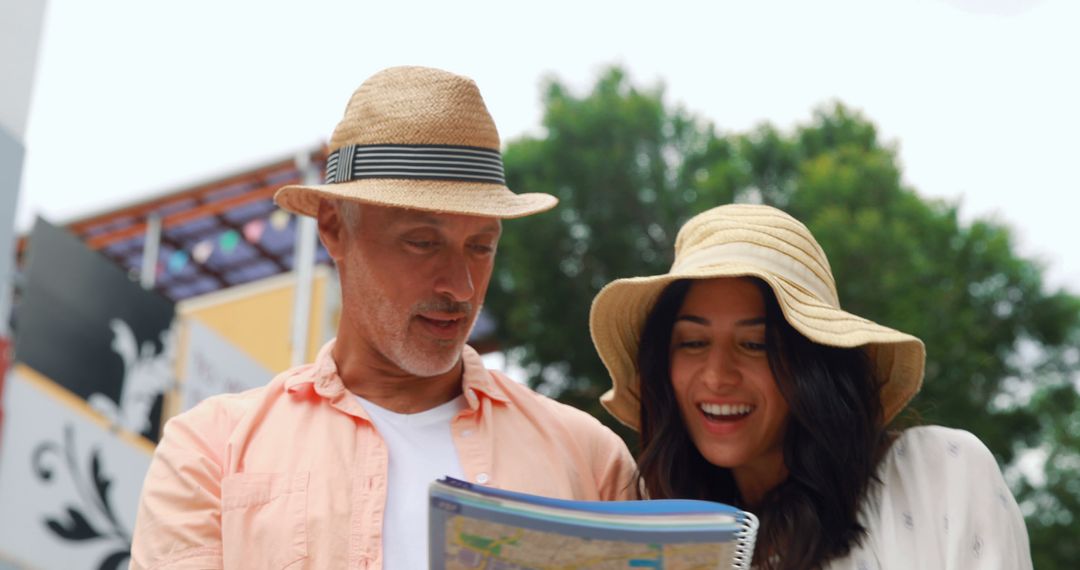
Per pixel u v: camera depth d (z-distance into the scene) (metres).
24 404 7.27
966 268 12.91
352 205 3.01
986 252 12.93
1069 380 13.41
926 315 12.06
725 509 2.38
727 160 13.82
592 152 13.52
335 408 2.98
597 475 3.18
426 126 2.96
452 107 2.99
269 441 2.92
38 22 6.93
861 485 2.90
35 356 7.52
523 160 13.84
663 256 13.14
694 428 3.07
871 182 12.85
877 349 3.11
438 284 2.93
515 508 2.27
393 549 2.82
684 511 2.31
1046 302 12.95
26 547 7.09
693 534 2.26
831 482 2.92
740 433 3.02
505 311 13.27
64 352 7.75
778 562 2.91
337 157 3.06
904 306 11.73
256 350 10.87
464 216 2.95
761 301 3.01
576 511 2.28
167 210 11.52
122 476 7.98
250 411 2.98
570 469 3.09
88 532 7.55
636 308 3.17
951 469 2.85
